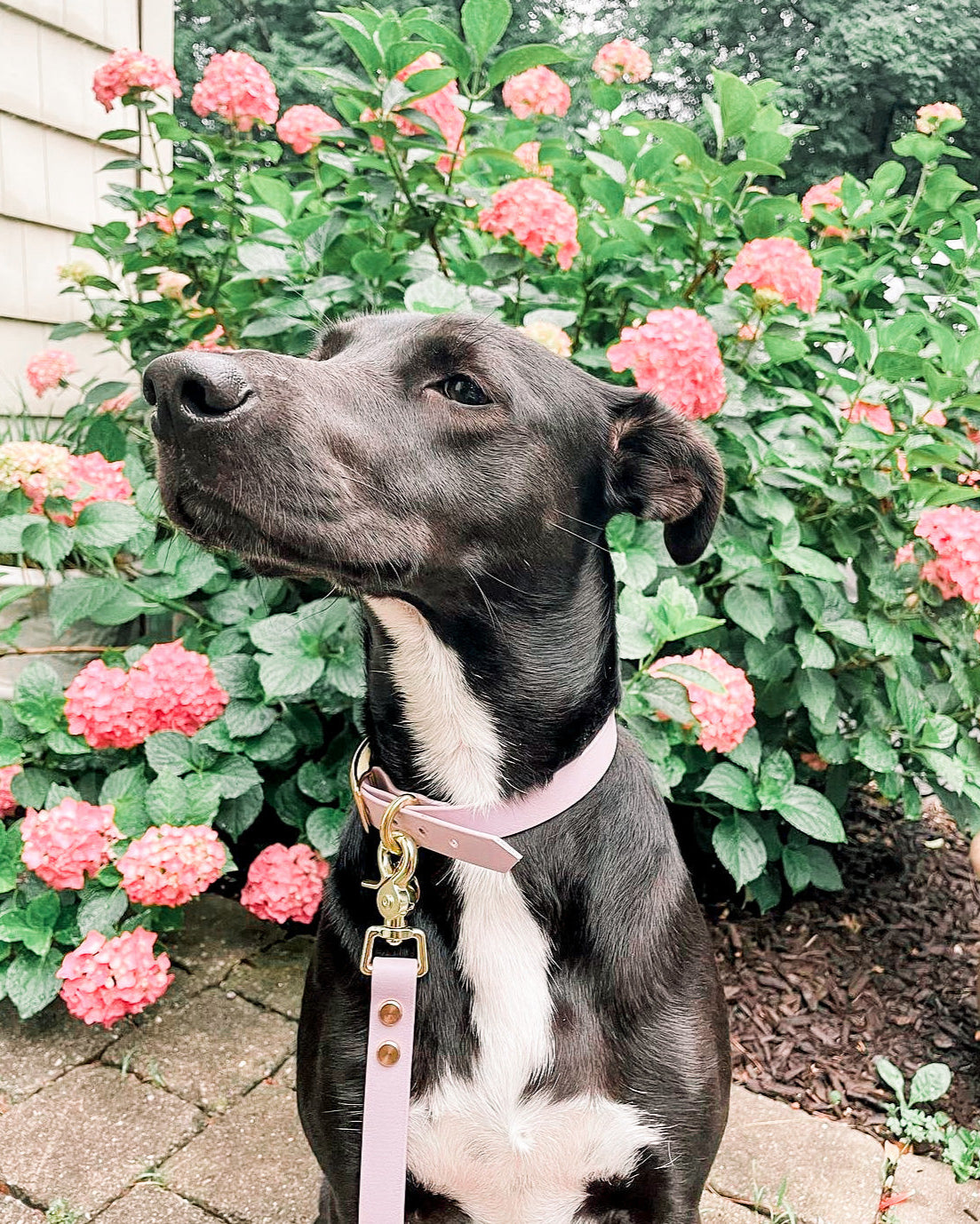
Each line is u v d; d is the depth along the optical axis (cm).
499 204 92
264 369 52
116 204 114
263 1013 89
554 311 93
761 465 91
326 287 94
